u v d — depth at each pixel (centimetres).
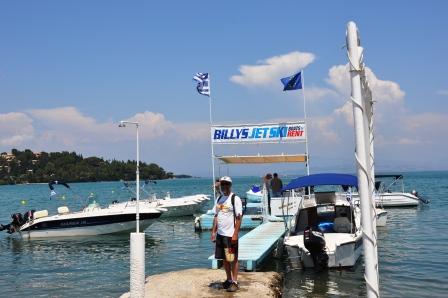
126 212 2198
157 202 2900
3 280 1314
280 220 2052
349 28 287
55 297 1112
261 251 1328
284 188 1484
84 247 1905
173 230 2423
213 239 945
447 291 1056
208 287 952
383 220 2228
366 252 284
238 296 885
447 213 2897
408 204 3284
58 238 2166
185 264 1505
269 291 944
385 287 1098
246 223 2244
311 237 1239
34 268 1486
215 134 2320
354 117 285
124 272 1380
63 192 8638
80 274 1373
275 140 2272
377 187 2512
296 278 1212
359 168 283
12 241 2122
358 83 283
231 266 945
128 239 2105
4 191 10281
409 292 1052
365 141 286
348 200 1619
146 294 902
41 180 14862
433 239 1848
